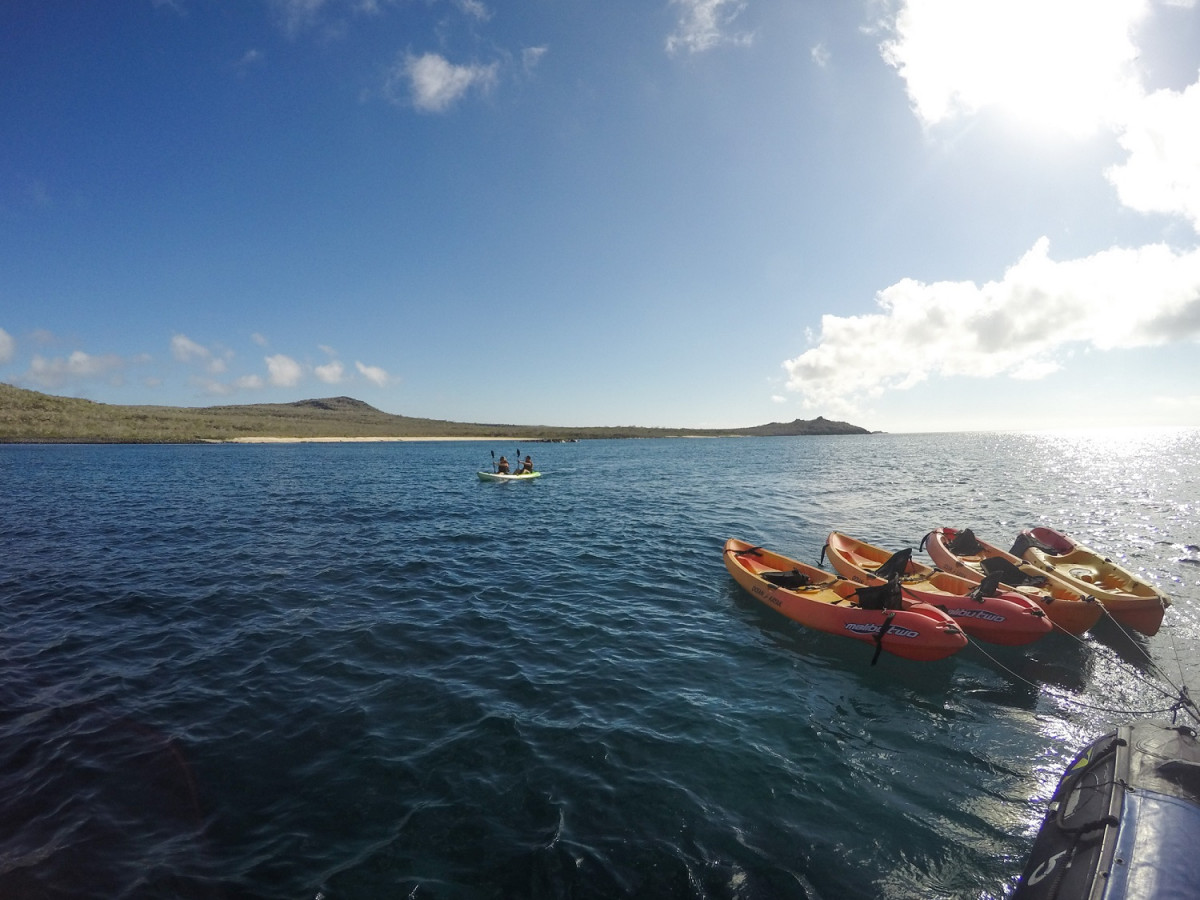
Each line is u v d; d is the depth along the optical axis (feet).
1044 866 15.70
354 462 204.33
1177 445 358.02
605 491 116.37
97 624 36.99
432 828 18.44
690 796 20.34
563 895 15.97
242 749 22.67
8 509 86.12
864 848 18.12
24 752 22.18
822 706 27.37
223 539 64.59
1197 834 14.83
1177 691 29.60
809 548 61.41
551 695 27.66
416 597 43.16
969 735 25.14
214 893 15.74
